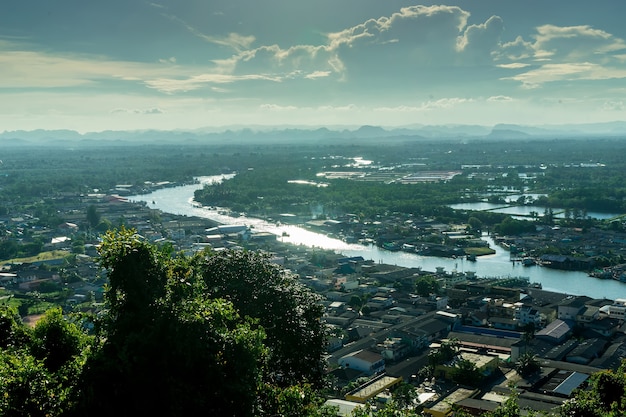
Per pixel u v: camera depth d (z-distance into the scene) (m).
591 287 196.75
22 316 154.25
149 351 40.94
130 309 42.88
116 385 40.78
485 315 157.25
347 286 184.88
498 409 60.84
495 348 135.12
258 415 45.91
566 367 121.25
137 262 43.56
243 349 45.03
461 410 69.44
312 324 64.50
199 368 42.78
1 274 193.38
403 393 102.50
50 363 50.62
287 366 62.16
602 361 124.56
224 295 62.75
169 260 47.50
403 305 169.00
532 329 148.12
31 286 181.38
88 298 171.12
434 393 110.00
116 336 41.97
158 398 40.69
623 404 61.34
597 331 146.62
